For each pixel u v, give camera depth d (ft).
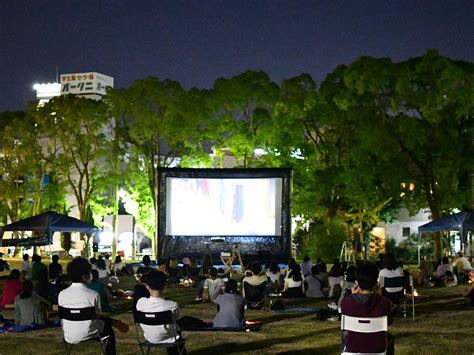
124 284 77.66
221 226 110.93
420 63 106.32
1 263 98.89
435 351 34.37
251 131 128.47
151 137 136.87
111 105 139.44
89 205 147.13
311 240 124.36
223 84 128.47
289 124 124.77
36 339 37.60
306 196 123.85
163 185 111.75
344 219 124.57
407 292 47.42
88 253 113.70
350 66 112.68
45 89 238.68
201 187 111.55
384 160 111.65
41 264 57.72
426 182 111.55
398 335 39.22
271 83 129.08
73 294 26.73
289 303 56.18
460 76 104.22
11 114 164.25
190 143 132.16
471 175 118.01
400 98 107.04
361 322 22.09
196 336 38.60
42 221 81.10
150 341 27.14
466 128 110.63
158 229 111.34
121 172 144.66
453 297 60.29
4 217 166.61
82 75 235.61
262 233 110.22
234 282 41.68
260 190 110.63
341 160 125.70
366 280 22.39
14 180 155.43
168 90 132.77
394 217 142.00
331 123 122.42
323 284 62.39
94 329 26.91
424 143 107.65
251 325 41.16
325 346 35.88
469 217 80.74
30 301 41.32
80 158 146.10
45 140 180.24
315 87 125.29
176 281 74.79
